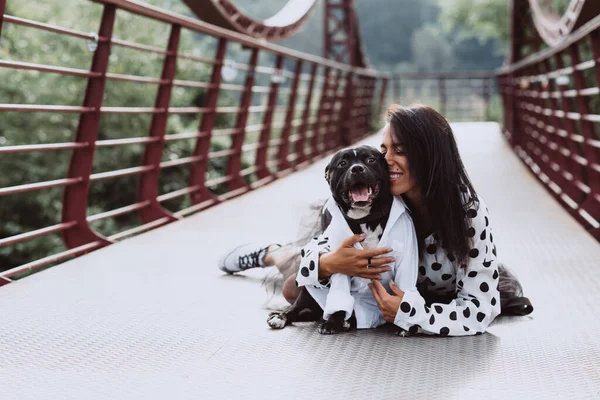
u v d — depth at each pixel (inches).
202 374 84.6
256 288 126.4
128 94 687.7
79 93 659.4
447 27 1288.1
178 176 671.8
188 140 677.9
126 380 82.7
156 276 135.9
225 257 134.2
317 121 432.8
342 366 87.2
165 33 795.4
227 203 247.3
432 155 95.0
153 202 206.7
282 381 82.2
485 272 99.4
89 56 684.7
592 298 119.9
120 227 665.6
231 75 245.6
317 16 1785.2
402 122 95.3
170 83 206.4
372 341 97.1
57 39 689.0
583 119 228.7
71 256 155.4
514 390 79.4
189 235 183.3
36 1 718.5
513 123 509.7
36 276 135.0
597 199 216.5
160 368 86.7
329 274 99.3
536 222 199.6
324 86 442.9
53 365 87.6
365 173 90.9
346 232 98.3
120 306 114.6
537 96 392.5
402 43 2573.8
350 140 552.7
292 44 1754.4
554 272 139.3
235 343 96.3
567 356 91.1
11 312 110.6
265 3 1611.7
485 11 1212.5
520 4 593.6
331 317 100.3
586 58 557.6
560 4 729.0
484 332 101.1
